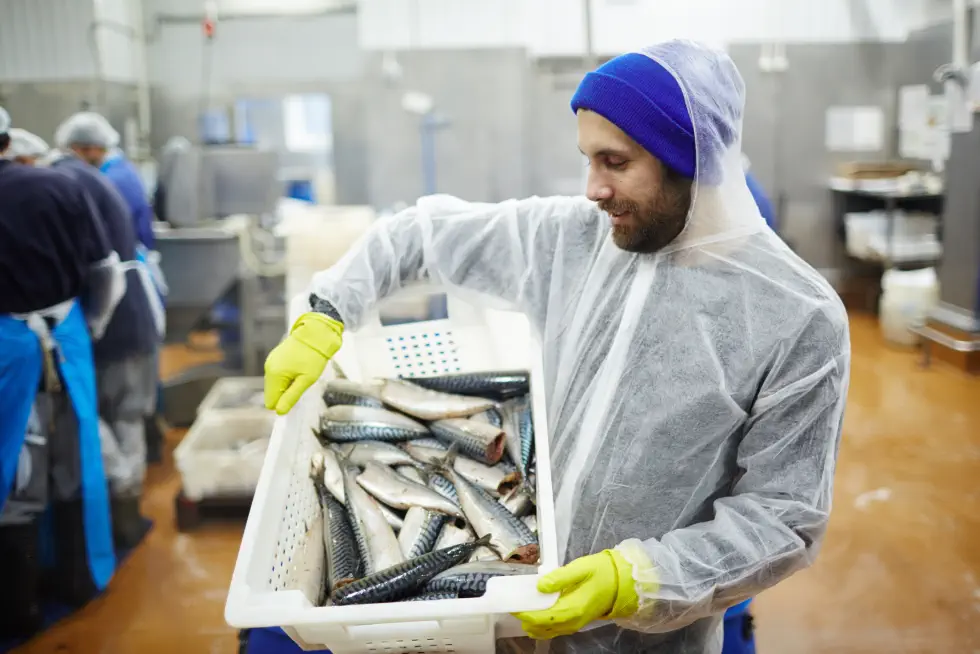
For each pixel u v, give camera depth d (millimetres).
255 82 4930
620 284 1109
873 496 3096
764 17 5457
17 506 2320
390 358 1425
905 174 5531
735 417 1032
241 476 2949
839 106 5648
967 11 4238
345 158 5094
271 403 1133
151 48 4844
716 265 1037
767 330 1005
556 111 5012
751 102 5629
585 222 1185
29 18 4402
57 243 2219
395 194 5137
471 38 5047
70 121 3230
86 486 2438
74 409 2357
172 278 3488
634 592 910
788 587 2527
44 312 2256
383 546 1162
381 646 945
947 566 2621
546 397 1213
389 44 4980
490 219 1233
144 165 4805
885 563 2643
